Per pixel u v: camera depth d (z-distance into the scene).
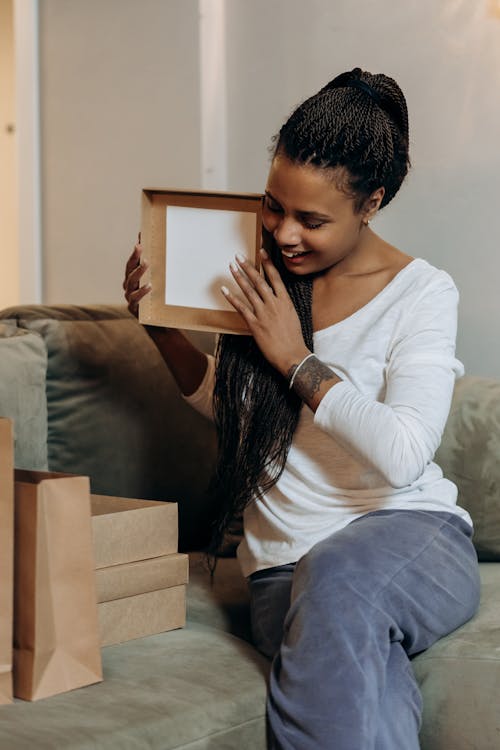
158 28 2.77
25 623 1.29
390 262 1.63
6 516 1.27
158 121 2.80
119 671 1.39
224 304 1.61
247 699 1.34
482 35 2.18
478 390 1.97
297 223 1.51
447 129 2.25
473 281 2.24
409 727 1.34
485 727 1.38
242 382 1.66
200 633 1.58
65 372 1.88
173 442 2.01
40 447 1.80
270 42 2.56
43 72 3.13
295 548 1.56
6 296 4.43
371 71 2.37
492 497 1.88
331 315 1.62
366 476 1.57
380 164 1.53
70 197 3.09
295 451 1.62
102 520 1.48
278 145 1.53
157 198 1.63
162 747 1.21
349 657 1.29
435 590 1.44
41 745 1.13
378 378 1.57
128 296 1.65
